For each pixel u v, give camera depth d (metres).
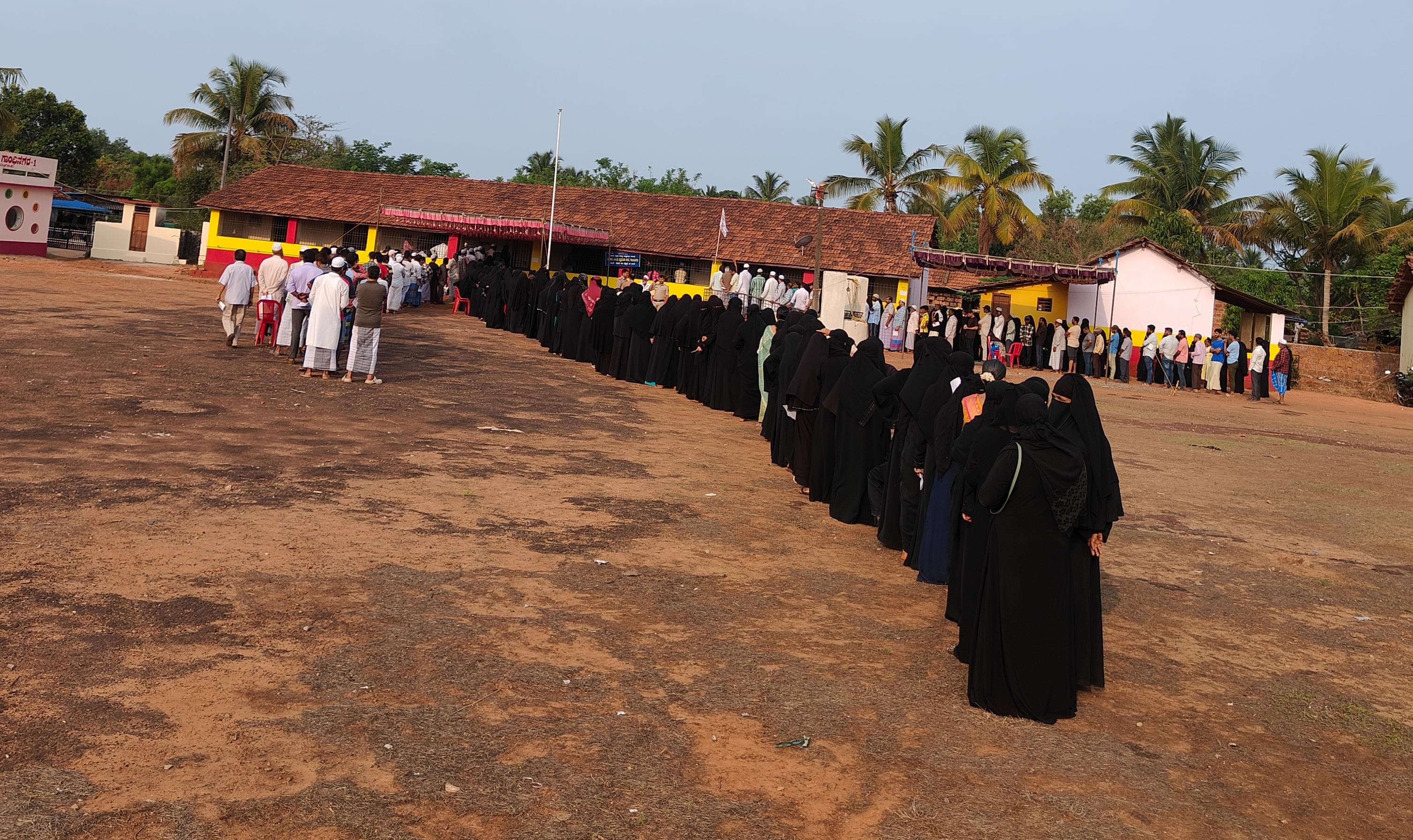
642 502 10.39
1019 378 31.11
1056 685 5.96
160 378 14.52
